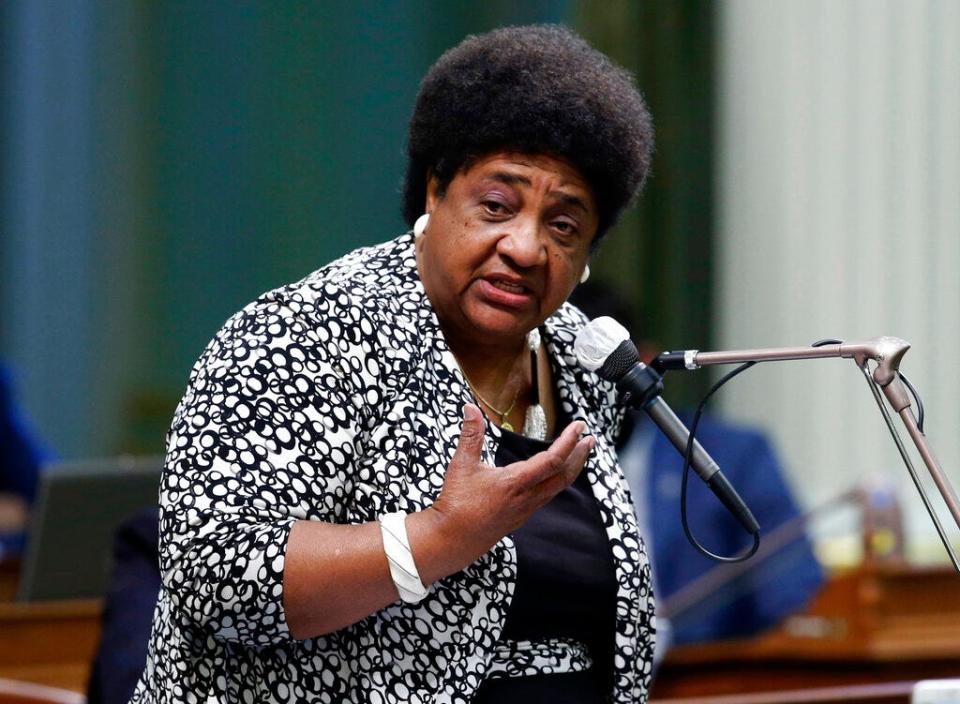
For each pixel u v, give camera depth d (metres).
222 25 30.72
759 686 16.73
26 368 28.95
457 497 6.57
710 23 26.42
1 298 28.89
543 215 7.36
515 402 8.02
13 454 20.92
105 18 29.62
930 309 24.92
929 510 7.56
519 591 7.36
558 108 7.23
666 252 26.33
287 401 6.89
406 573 6.54
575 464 6.65
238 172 30.81
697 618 17.62
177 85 30.44
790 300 25.78
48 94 29.12
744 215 26.20
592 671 7.75
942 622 18.06
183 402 7.05
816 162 25.69
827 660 17.39
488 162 7.33
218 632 6.66
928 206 25.03
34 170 29.03
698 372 26.09
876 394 7.61
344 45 31.11
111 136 29.72
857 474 24.84
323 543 6.56
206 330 30.50
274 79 30.98
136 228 29.97
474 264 7.34
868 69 25.36
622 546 7.63
